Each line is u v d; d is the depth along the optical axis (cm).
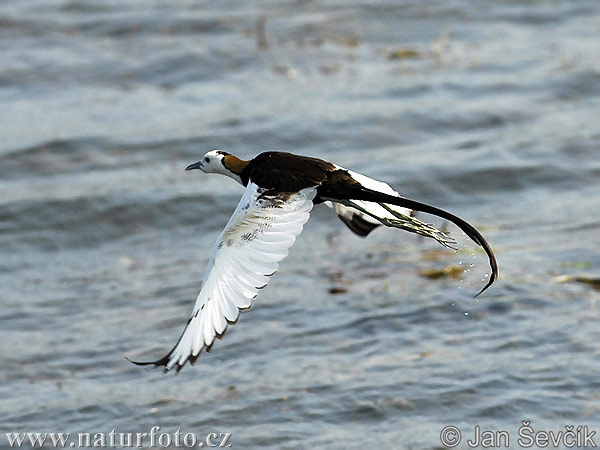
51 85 1888
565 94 1838
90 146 1698
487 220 1489
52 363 1166
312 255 1402
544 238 1410
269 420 1039
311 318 1224
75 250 1464
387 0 2186
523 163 1630
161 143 1705
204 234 1500
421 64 1952
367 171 1620
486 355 1127
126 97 1855
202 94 1859
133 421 1052
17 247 1462
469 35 2072
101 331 1230
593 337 1146
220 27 2069
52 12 2114
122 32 2047
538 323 1181
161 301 1295
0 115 1791
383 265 1356
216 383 1109
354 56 1984
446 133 1736
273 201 793
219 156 938
